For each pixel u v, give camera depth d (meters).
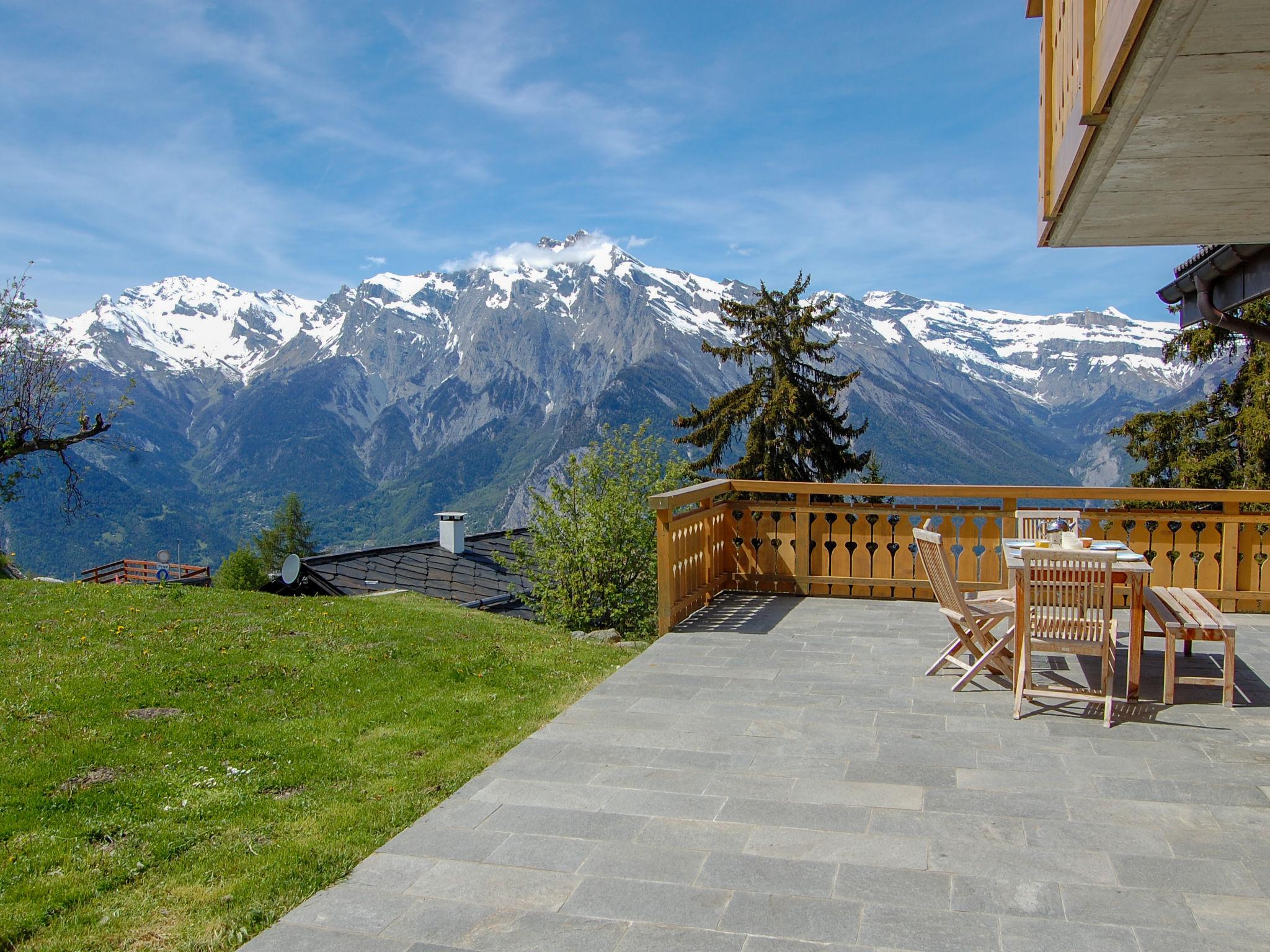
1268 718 5.20
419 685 6.46
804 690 5.91
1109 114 3.25
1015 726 5.14
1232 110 3.20
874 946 2.93
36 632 7.91
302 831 3.96
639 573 16.50
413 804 4.20
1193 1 2.38
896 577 9.09
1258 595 8.25
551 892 3.33
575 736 5.07
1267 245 6.52
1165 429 22.64
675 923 3.10
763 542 9.44
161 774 4.67
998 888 3.28
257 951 3.00
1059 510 7.62
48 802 4.27
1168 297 8.37
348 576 22.22
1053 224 4.83
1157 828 3.76
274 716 5.75
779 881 3.37
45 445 21.05
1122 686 5.93
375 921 3.17
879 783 4.29
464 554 25.83
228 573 49.62
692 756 4.71
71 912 3.29
